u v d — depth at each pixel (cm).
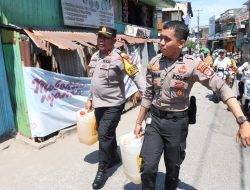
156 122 307
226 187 417
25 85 574
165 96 294
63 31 750
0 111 589
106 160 416
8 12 597
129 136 341
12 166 496
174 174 321
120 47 952
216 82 268
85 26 876
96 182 411
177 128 301
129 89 915
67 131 640
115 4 1159
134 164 336
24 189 420
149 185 312
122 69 395
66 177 450
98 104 406
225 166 486
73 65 700
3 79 592
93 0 916
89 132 440
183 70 282
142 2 1554
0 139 594
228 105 260
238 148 570
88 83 711
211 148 569
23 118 600
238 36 3878
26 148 568
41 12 702
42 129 589
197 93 1288
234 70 1116
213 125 737
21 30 578
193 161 504
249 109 833
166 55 284
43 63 639
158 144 307
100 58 409
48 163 502
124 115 858
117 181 429
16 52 576
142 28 1327
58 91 628
